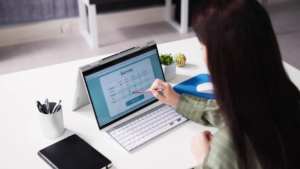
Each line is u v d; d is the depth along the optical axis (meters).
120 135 1.11
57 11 3.71
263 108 0.72
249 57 0.69
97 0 3.28
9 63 3.21
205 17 0.73
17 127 1.17
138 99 1.27
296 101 0.81
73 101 1.22
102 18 3.97
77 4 3.76
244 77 0.70
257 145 0.75
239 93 0.72
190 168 0.98
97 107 1.16
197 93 1.34
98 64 1.17
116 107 1.21
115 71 1.22
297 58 3.27
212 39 0.72
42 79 1.50
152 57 1.34
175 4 4.23
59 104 1.10
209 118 1.15
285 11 3.90
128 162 1.00
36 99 1.34
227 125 0.78
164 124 1.16
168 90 1.23
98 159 0.99
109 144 1.08
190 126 1.17
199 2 3.77
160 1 4.20
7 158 1.02
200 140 1.01
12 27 3.56
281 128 0.76
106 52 3.46
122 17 4.07
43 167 0.98
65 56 3.37
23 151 1.05
